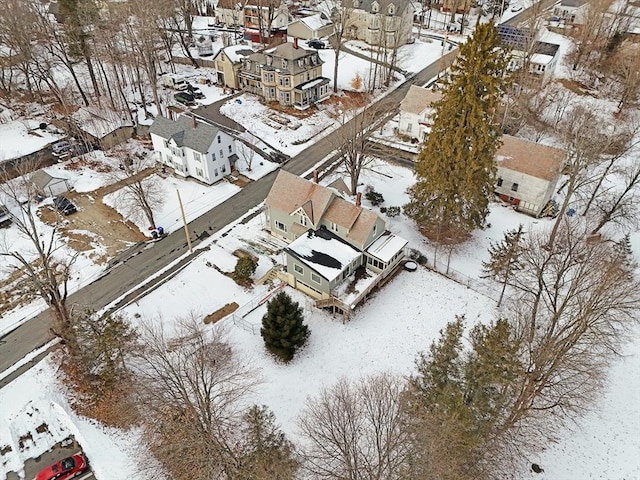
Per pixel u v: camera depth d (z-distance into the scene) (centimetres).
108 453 3200
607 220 4631
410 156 6125
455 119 4112
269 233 4919
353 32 9450
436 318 4025
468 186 4288
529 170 4903
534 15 6856
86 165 6041
